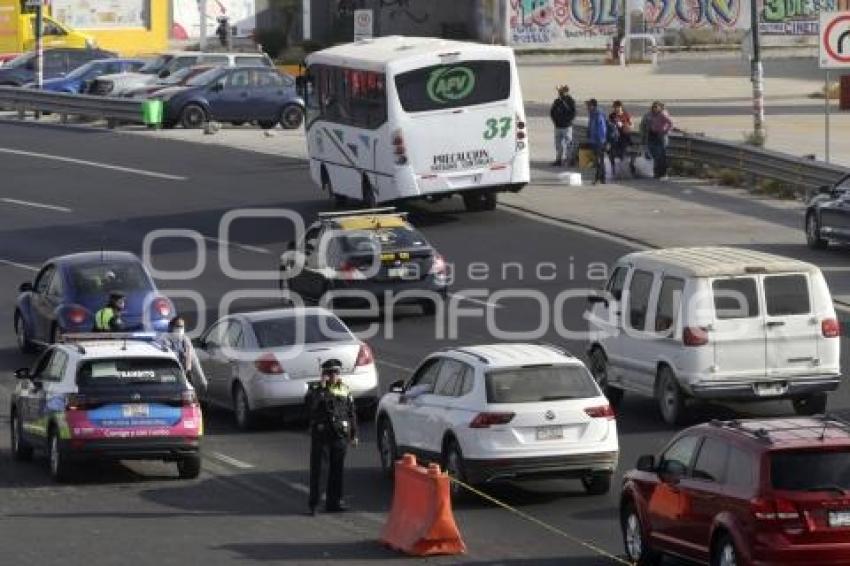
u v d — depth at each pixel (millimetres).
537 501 52781
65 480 57500
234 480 57500
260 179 120062
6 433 66812
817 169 104625
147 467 60281
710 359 60219
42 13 177125
